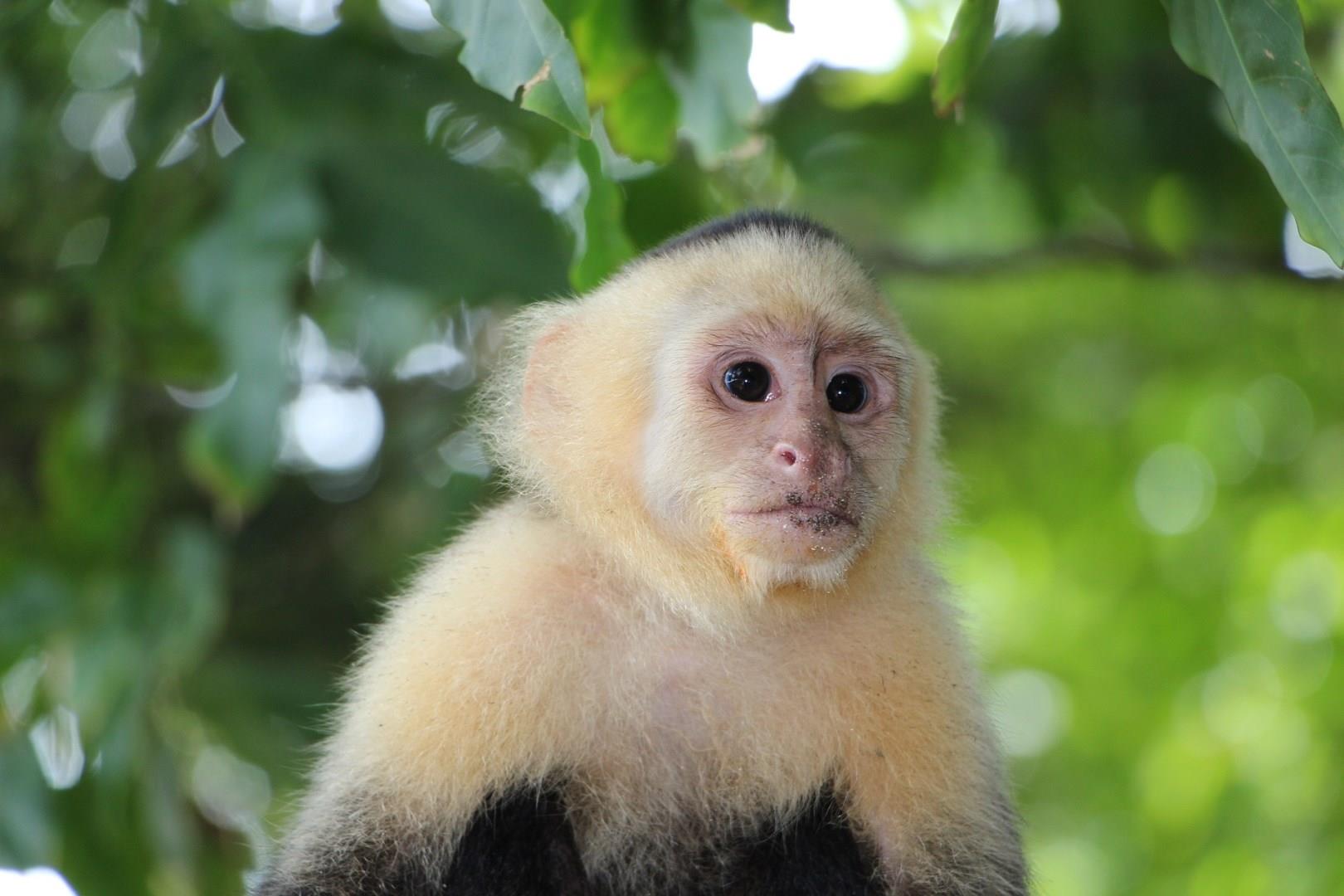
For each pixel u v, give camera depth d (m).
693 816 8.01
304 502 13.68
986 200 15.25
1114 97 12.78
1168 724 19.89
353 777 7.86
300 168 9.88
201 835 12.45
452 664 7.78
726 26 7.93
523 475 8.55
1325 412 19.81
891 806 7.82
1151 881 18.55
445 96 10.98
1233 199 12.89
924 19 15.23
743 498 7.61
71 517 11.23
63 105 12.00
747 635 7.93
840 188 14.10
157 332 11.59
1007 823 8.08
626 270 8.68
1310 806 17.81
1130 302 18.92
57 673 11.12
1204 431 20.45
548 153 11.93
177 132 10.61
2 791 10.12
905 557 8.25
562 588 8.05
